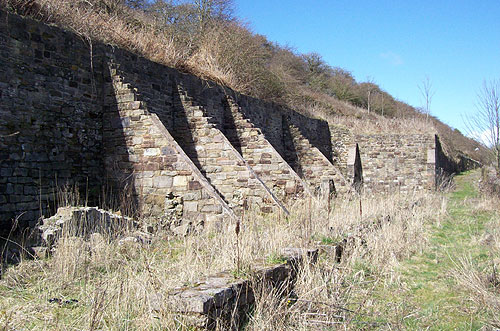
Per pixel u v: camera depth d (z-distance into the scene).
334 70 46.94
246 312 4.38
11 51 8.31
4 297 4.84
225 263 5.36
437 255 7.87
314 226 7.92
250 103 16.38
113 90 10.30
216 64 16.50
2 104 8.09
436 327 4.72
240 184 11.36
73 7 11.56
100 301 4.07
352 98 43.88
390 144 23.72
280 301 4.74
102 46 10.39
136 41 12.67
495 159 19.52
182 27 21.33
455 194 21.69
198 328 3.65
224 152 11.63
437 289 6.05
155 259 6.36
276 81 20.81
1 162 8.00
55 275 5.44
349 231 8.09
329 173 18.02
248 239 5.98
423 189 21.94
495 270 6.44
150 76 11.55
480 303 5.33
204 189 9.39
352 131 24.08
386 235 8.30
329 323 4.47
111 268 5.87
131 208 9.90
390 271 6.74
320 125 23.48
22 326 4.07
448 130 37.66
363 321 4.71
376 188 22.27
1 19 8.16
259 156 13.95
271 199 10.95
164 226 9.42
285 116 19.16
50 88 9.08
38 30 8.88
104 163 10.34
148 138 9.97
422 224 10.59
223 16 22.66
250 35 20.84
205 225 9.26
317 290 5.07
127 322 3.98
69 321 4.20
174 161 9.71
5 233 7.86
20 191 8.30
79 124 9.74
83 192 9.74
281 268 5.18
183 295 3.82
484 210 14.07
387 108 44.78
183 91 12.29
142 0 23.02
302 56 44.25
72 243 6.00
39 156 8.75
